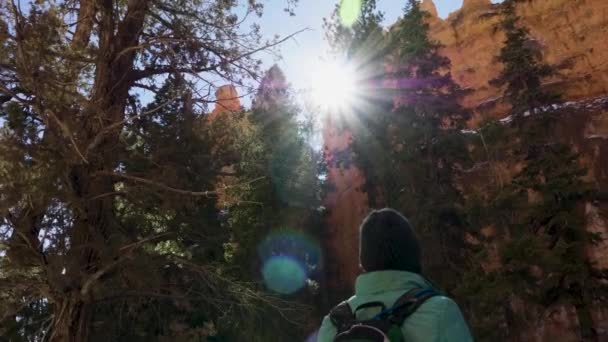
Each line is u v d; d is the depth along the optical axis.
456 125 22.39
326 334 2.14
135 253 9.86
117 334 12.87
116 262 8.98
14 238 8.94
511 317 15.02
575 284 14.16
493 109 33.78
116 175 9.51
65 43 9.51
